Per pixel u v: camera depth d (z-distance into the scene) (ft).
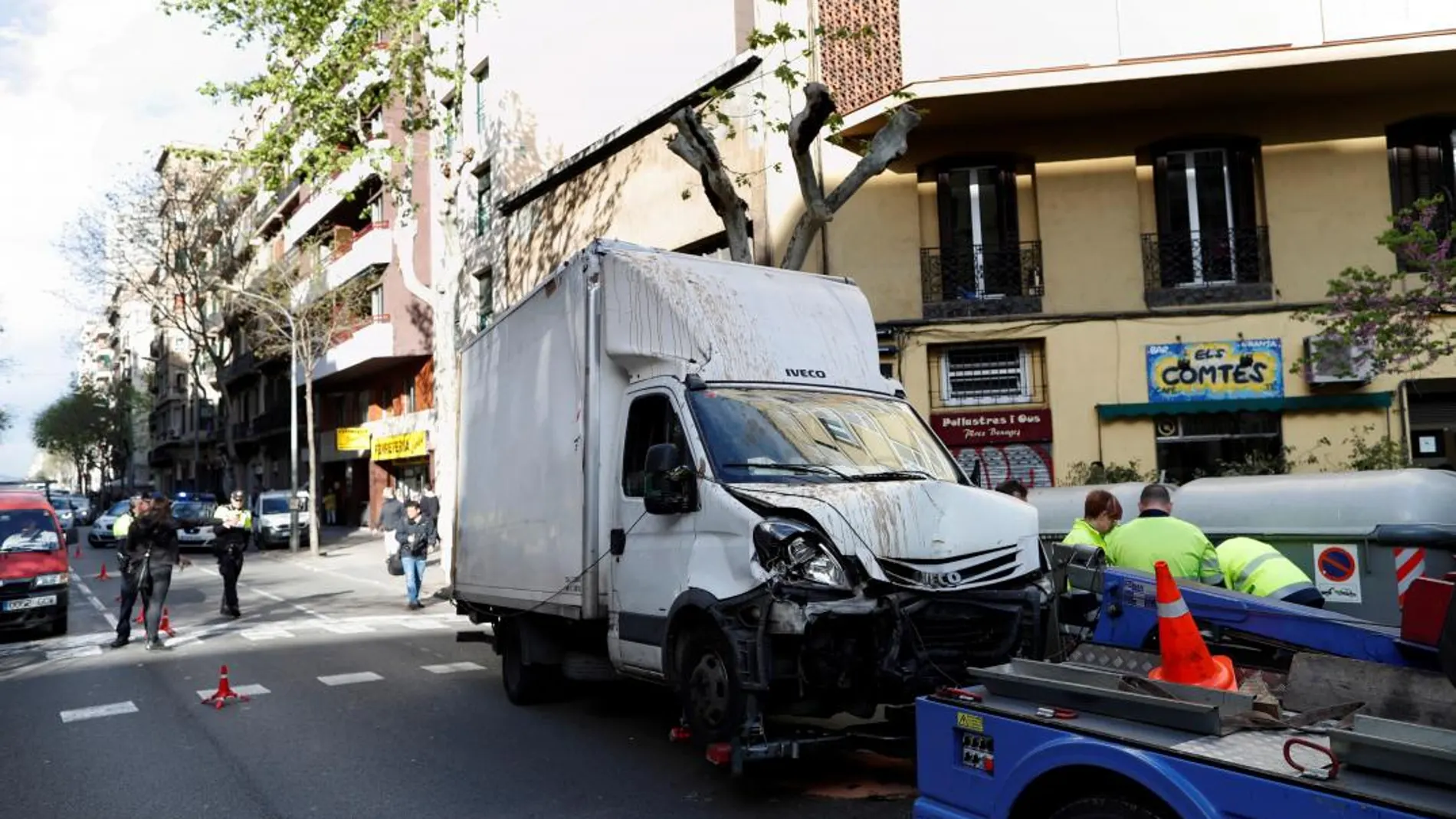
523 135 77.66
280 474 154.61
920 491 18.06
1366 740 9.03
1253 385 47.93
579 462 22.39
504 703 28.35
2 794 20.63
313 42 57.77
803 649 16.79
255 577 72.23
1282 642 16.52
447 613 51.03
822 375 22.03
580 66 71.82
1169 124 49.73
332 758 22.75
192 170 125.39
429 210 102.58
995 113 49.14
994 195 51.49
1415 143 49.24
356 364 108.27
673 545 19.35
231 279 130.62
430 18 61.98
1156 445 49.03
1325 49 44.73
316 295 112.27
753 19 58.65
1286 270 48.73
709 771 20.59
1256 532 25.53
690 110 39.19
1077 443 49.16
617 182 65.57
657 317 21.21
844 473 19.75
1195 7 46.06
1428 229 45.78
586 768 21.16
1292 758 9.77
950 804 12.71
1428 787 8.73
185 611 52.60
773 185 52.65
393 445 111.14
